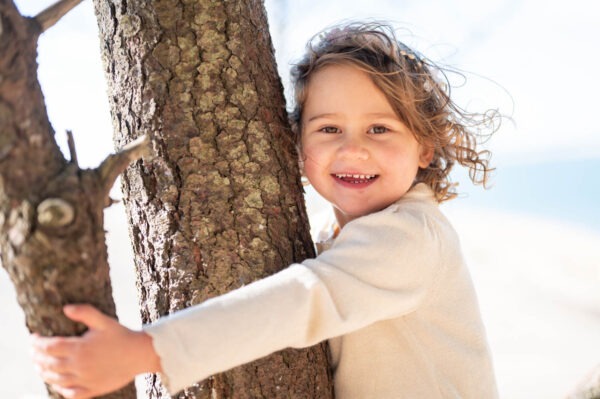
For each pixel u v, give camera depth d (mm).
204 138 1600
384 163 1864
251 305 1374
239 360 1339
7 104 1135
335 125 1890
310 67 1951
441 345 1752
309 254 1725
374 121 1873
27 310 1200
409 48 2133
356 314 1483
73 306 1176
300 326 1400
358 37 1945
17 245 1138
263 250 1611
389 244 1620
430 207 1861
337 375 1790
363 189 1874
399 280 1606
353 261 1554
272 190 1651
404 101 1893
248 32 1680
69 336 1209
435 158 2201
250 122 1643
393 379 1739
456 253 1836
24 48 1163
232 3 1654
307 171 1941
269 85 1716
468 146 2297
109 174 1218
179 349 1282
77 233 1159
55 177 1161
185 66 1601
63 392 1233
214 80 1614
